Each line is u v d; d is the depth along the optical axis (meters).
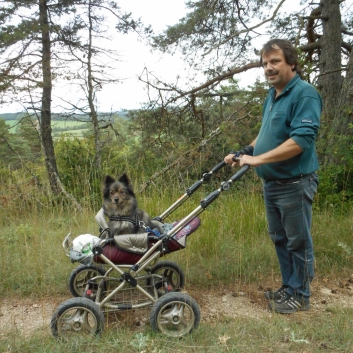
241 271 4.50
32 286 4.12
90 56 11.24
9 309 3.79
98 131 11.10
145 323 3.46
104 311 3.27
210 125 9.59
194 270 4.45
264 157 3.20
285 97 3.35
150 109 9.54
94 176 8.50
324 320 3.41
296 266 3.69
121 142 11.19
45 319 3.56
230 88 9.19
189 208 5.89
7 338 3.10
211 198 3.25
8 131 12.91
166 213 3.86
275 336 3.09
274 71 3.30
